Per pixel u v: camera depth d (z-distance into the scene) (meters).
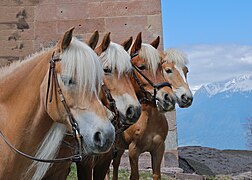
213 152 15.17
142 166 11.28
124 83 5.82
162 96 7.18
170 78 8.42
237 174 11.98
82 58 4.02
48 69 4.25
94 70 4.02
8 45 12.09
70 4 12.18
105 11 12.10
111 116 5.82
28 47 12.10
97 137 3.92
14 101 4.49
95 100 4.06
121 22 12.07
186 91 8.33
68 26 12.13
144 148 7.88
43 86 4.27
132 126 7.73
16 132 4.34
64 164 5.52
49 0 12.20
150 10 12.05
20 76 4.53
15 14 12.17
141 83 7.25
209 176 11.38
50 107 4.18
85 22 12.12
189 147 16.16
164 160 11.34
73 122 4.03
